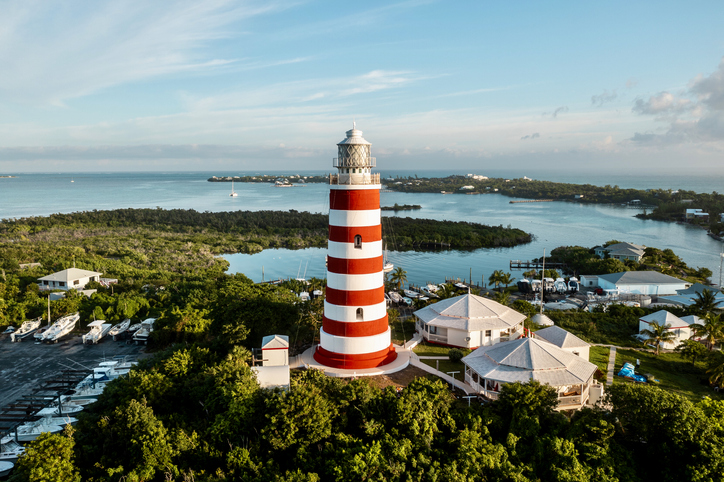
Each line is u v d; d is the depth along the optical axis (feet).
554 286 331.98
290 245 551.59
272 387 123.44
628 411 104.06
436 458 100.07
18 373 179.01
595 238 602.44
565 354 129.59
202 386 127.75
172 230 617.21
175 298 261.24
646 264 373.81
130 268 359.05
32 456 96.68
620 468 97.60
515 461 99.81
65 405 144.36
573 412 119.55
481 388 125.59
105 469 101.35
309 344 167.73
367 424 106.42
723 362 149.89
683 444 96.32
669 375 162.40
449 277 392.68
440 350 165.48
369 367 143.33
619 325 219.41
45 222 613.52
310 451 103.96
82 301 260.42
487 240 554.87
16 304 242.78
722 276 392.27
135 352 200.23
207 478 96.68
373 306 143.23
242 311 167.32
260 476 96.68
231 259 480.23
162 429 106.22
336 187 137.39
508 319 170.91
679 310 240.94
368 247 140.05
